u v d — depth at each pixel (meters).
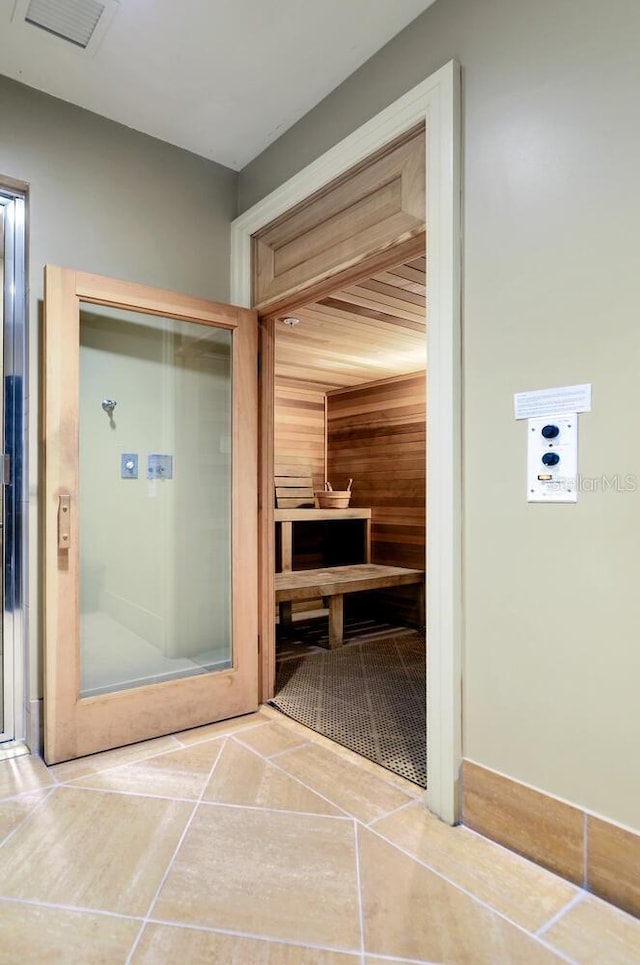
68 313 2.10
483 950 1.21
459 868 1.49
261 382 2.71
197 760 2.09
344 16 1.84
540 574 1.53
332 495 4.63
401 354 4.12
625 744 1.36
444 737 1.72
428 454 1.78
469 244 1.69
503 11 1.61
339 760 2.10
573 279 1.46
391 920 1.29
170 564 2.48
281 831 1.64
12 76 2.10
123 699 2.20
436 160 1.74
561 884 1.43
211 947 1.21
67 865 1.47
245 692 2.54
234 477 2.54
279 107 2.28
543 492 1.52
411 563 4.50
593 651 1.42
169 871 1.45
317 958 1.18
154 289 2.31
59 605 2.06
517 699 1.57
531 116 1.54
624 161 1.36
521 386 1.57
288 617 4.22
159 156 2.49
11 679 2.21
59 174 2.22
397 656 3.56
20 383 2.22
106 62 2.03
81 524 2.24
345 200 2.13
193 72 2.08
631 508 1.36
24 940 1.22
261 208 2.51
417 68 1.85
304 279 2.32
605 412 1.40
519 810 1.55
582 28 1.43
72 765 2.04
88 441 2.27
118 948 1.21
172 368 2.48
